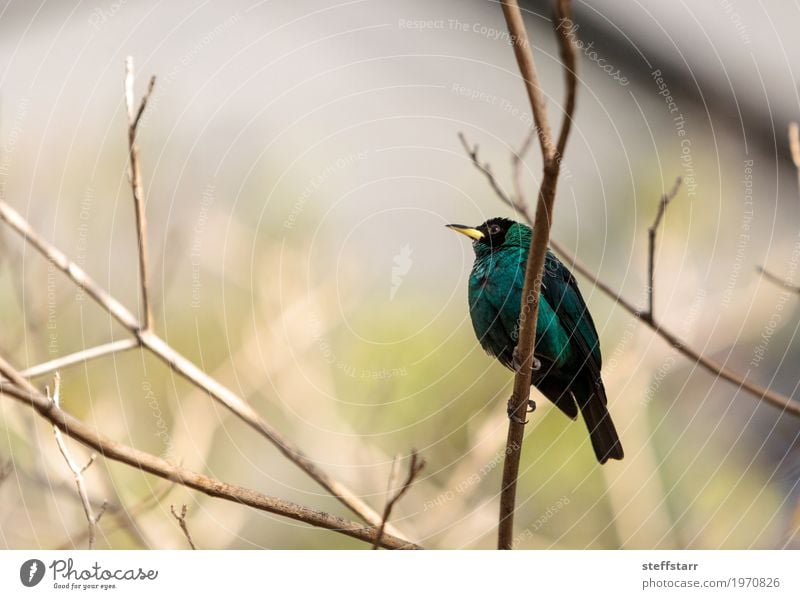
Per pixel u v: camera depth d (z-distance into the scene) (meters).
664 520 10.84
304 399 11.21
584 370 10.15
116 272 11.29
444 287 11.57
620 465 11.16
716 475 11.20
